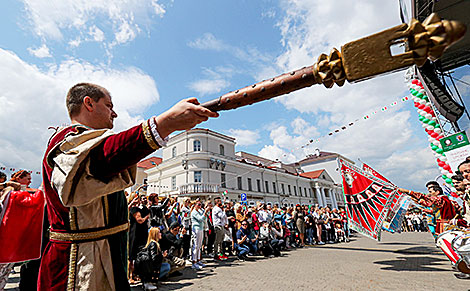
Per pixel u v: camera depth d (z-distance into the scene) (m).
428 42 0.43
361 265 5.63
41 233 2.65
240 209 8.38
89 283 0.83
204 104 0.78
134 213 4.52
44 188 0.93
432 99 6.35
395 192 5.98
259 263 6.42
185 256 6.88
